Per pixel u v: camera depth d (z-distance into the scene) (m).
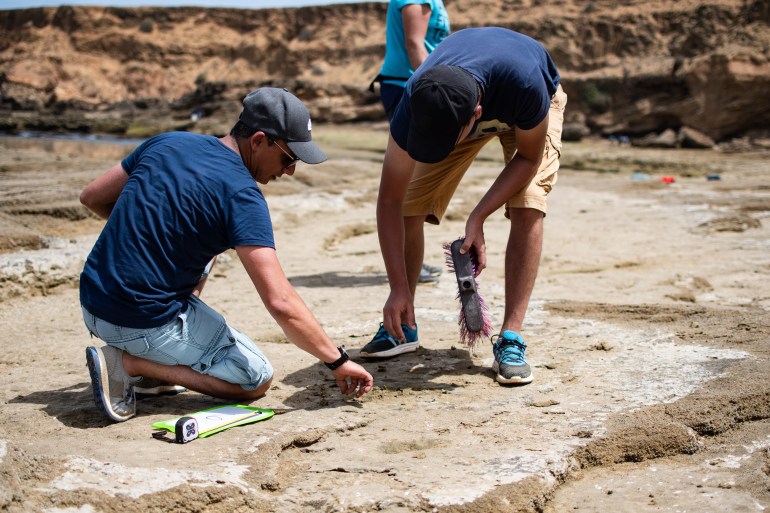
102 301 3.08
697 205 10.13
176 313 3.16
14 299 5.29
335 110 50.75
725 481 2.84
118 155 20.08
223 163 3.11
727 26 41.56
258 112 3.13
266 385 3.45
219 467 2.71
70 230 7.23
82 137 36.22
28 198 7.64
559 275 6.37
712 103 34.50
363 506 2.54
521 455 2.88
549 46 46.47
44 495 2.46
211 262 3.55
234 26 76.12
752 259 6.80
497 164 18.66
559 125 3.94
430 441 3.05
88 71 73.75
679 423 3.16
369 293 5.65
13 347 4.34
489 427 3.17
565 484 2.86
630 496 2.77
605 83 40.75
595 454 3.00
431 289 5.77
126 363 3.24
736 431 3.24
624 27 45.31
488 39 3.34
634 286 5.89
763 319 4.59
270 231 3.10
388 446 3.01
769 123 33.97
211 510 2.53
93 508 2.43
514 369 3.66
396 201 3.72
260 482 2.69
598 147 33.91
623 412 3.25
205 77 71.81
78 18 75.69
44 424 3.11
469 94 3.04
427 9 5.23
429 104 3.01
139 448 2.86
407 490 2.62
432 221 4.28
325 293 5.65
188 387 3.33
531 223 3.75
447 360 4.09
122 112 58.44
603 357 4.04
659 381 3.61
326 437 3.08
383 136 37.97
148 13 76.56
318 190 10.71
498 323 4.75
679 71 37.06
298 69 67.81
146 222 3.06
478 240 3.58
